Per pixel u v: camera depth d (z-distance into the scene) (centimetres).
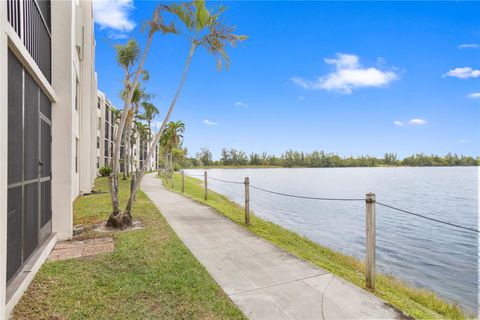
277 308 302
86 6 1443
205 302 312
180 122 3122
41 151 459
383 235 1059
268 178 4594
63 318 276
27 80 373
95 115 1983
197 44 724
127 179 2611
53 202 545
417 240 986
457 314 407
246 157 12062
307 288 353
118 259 443
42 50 479
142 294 328
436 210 1642
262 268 418
